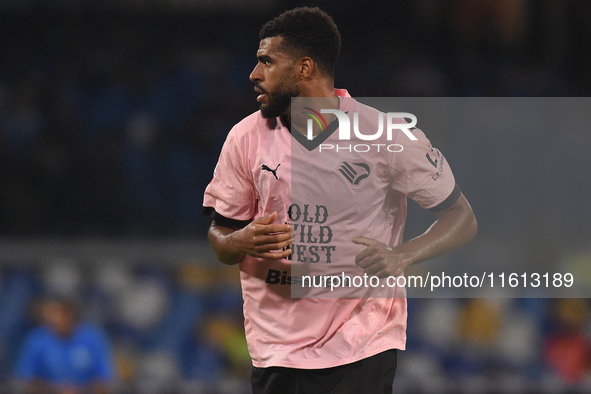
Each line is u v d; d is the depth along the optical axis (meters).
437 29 39.88
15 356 21.89
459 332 21.38
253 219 10.65
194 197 33.78
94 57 38.84
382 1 39.78
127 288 22.44
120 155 34.03
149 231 31.62
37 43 39.12
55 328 20.58
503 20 39.56
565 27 39.34
